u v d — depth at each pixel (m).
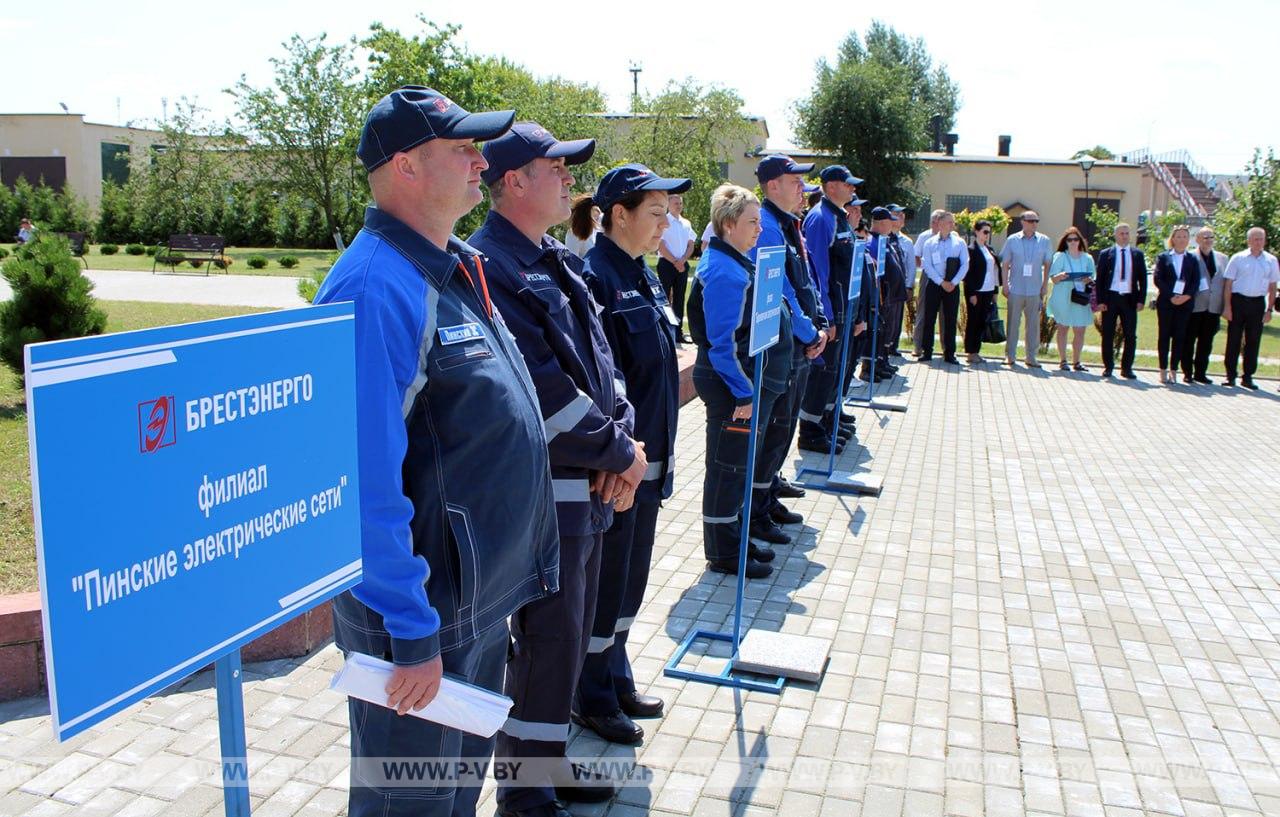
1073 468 8.35
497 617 2.44
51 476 1.36
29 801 3.27
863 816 3.37
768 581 5.55
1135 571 5.89
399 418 2.14
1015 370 13.63
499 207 3.11
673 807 3.39
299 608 1.83
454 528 2.30
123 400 1.45
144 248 35.31
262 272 27.38
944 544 6.29
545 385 2.94
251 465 1.70
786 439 6.11
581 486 3.09
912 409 10.73
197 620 1.61
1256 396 12.09
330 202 40.09
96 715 1.45
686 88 32.16
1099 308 13.27
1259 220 19.80
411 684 2.14
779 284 4.41
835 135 40.25
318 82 38.72
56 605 1.38
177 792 3.34
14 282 8.23
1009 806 3.46
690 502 6.99
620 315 3.73
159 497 1.52
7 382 8.59
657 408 3.78
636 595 3.93
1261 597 5.51
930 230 14.23
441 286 2.29
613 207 3.81
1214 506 7.31
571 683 3.21
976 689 4.33
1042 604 5.34
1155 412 10.91
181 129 42.16
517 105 24.48
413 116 2.26
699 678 4.34
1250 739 3.96
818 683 4.33
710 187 31.06
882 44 62.62
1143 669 4.57
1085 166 27.41
